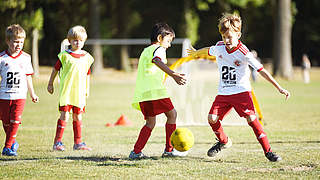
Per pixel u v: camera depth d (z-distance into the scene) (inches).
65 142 1143.6
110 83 4119.1
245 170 783.7
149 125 903.7
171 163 848.9
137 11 6063.0
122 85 3890.3
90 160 880.3
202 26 6053.2
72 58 994.1
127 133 1309.1
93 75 4525.1
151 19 6151.6
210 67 4584.2
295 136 1217.4
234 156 925.2
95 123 1567.4
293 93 2913.4
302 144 1079.6
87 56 1017.5
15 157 917.8
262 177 727.7
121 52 4985.2
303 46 6205.7
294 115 1768.0
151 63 884.0
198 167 810.8
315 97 2623.0
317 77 4650.6
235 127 1416.1
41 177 734.5
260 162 858.8
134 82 4242.1
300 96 2691.9
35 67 4116.6
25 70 963.3
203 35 6107.3
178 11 5959.6
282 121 1579.7
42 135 1259.2
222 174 751.1
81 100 1001.5
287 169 788.6
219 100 876.0
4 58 946.7
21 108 957.2
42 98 2613.2
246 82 866.1
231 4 5447.8
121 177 732.0
